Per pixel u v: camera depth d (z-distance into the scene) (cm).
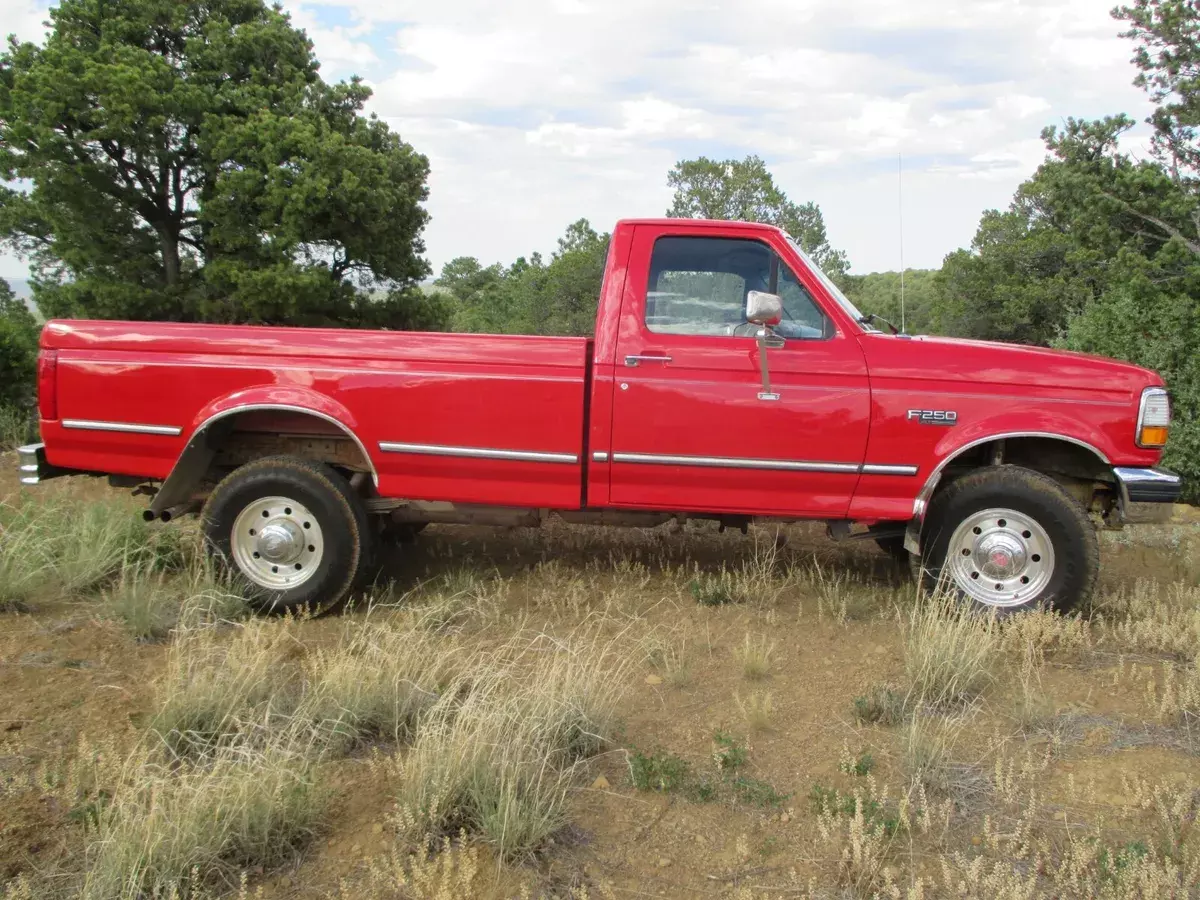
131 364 507
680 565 600
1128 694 412
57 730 357
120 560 533
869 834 301
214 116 1969
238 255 2055
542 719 344
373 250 2198
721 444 492
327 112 2253
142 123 1934
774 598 531
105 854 271
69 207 2000
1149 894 264
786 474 494
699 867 292
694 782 337
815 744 367
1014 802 323
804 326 499
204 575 505
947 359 488
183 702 352
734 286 504
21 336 1139
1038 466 523
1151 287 974
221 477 547
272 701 368
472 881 278
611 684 391
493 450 499
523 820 293
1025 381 484
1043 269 2041
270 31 2127
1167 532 720
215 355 506
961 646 419
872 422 486
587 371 501
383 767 341
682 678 420
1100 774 342
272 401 497
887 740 369
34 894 265
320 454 538
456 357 498
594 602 529
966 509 489
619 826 311
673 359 491
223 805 287
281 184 1952
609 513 534
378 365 500
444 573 578
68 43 1992
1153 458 483
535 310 2641
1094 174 1112
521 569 589
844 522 514
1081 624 481
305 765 320
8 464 891
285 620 484
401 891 272
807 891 280
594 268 2536
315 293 2028
